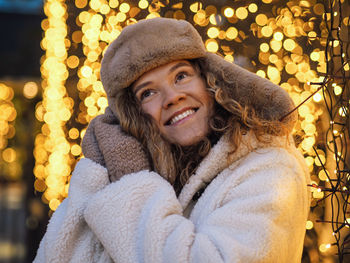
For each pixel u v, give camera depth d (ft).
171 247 3.72
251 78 4.42
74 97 11.50
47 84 11.83
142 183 4.17
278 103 4.32
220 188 4.11
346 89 4.68
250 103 4.44
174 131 4.46
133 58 4.29
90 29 9.78
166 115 4.44
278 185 3.91
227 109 4.37
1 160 32.09
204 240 3.67
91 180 4.47
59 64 10.84
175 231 3.81
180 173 4.66
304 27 7.63
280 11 8.16
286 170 4.06
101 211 4.09
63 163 11.37
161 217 3.91
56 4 10.60
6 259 16.83
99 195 4.17
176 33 4.30
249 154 4.28
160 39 4.26
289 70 8.18
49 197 11.78
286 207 3.84
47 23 11.53
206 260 3.57
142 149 4.54
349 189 4.19
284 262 3.82
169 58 4.29
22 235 20.58
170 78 4.39
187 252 3.68
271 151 4.17
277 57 8.36
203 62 4.58
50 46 10.95
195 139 4.43
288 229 3.87
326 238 7.07
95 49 9.82
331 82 5.00
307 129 7.61
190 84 4.44
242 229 3.74
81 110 10.83
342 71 4.17
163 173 4.51
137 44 4.29
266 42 8.79
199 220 4.07
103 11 9.35
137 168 4.41
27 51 19.66
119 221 4.00
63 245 4.35
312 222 7.28
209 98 4.52
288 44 7.93
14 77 20.13
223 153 4.29
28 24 19.99
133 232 3.97
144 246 3.82
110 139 4.57
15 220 23.31
